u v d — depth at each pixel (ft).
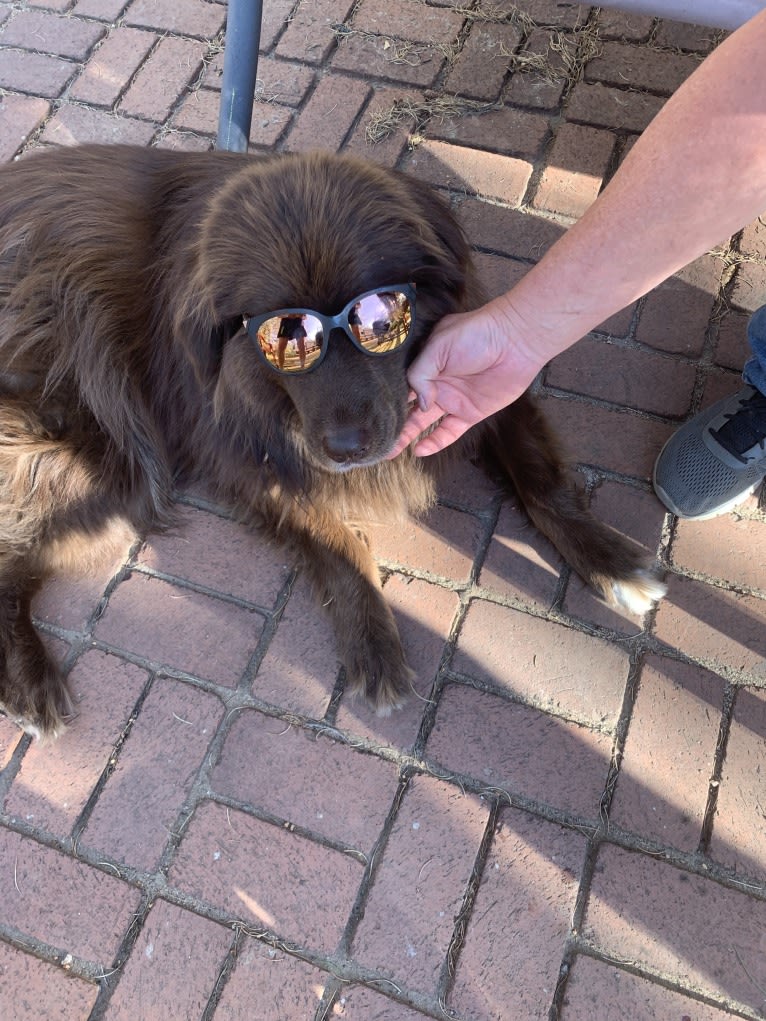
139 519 3.50
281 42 4.67
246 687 3.15
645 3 3.16
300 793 2.97
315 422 2.61
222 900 2.82
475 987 2.67
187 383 3.23
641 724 3.01
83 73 4.66
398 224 2.57
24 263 3.31
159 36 4.74
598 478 3.47
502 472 3.47
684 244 2.20
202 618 3.29
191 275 2.79
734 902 2.74
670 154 2.03
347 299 2.51
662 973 2.67
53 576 3.43
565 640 3.17
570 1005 2.64
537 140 4.25
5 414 3.22
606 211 2.19
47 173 3.40
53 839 2.95
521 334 2.50
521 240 4.00
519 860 2.83
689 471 3.24
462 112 4.36
